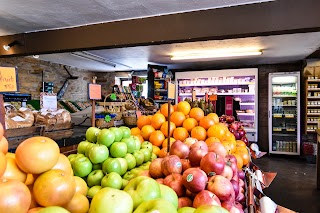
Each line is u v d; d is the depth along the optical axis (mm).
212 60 6309
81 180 1170
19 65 5703
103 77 8539
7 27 3840
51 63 6598
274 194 3938
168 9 3119
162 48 4980
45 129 2352
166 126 2115
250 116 7164
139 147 1743
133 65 7164
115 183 1214
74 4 2934
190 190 1138
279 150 6734
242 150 2164
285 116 6730
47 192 790
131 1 2844
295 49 5082
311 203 3588
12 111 2242
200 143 1541
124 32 3514
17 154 821
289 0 2762
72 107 6277
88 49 3818
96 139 1541
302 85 6582
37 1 2836
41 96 2887
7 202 671
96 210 848
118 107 3947
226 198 1120
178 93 7453
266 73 6949
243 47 4859
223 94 7168
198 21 3133
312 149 5977
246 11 2922
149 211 830
